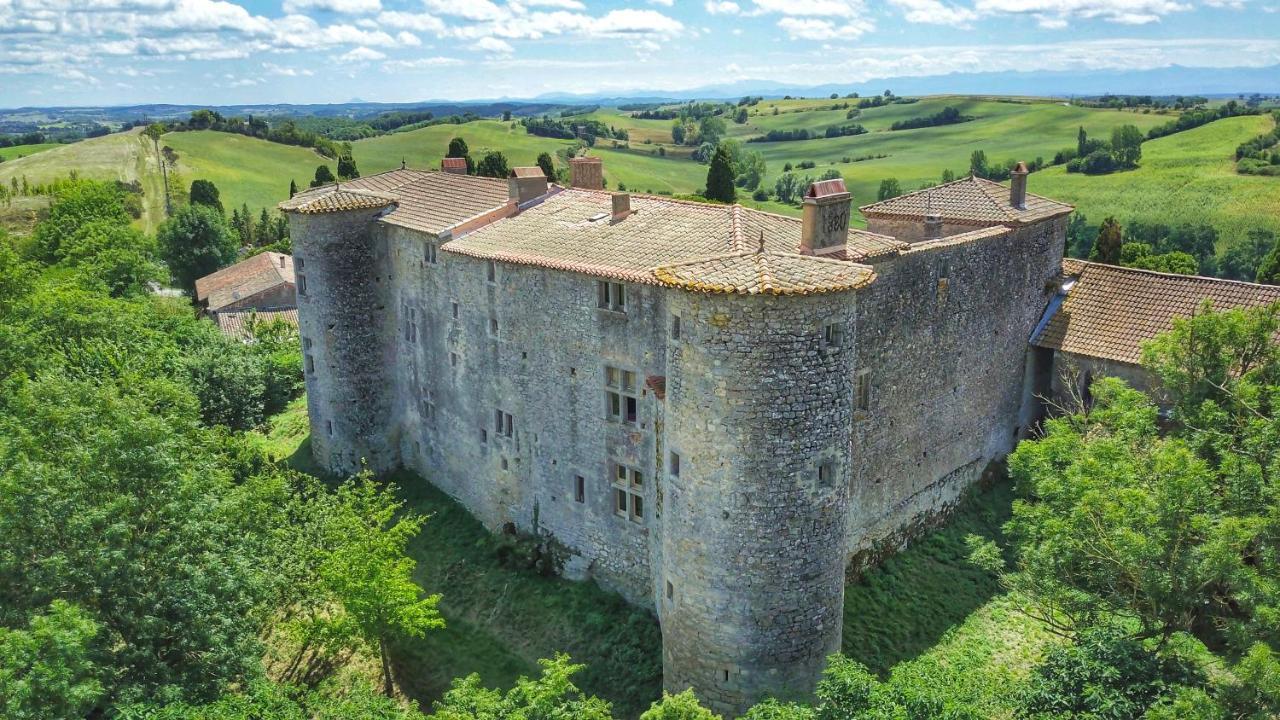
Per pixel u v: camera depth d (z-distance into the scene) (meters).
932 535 32.00
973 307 32.31
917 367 29.95
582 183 36.97
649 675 25.52
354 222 35.06
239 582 23.19
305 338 37.00
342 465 37.09
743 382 20.42
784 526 21.31
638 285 25.28
